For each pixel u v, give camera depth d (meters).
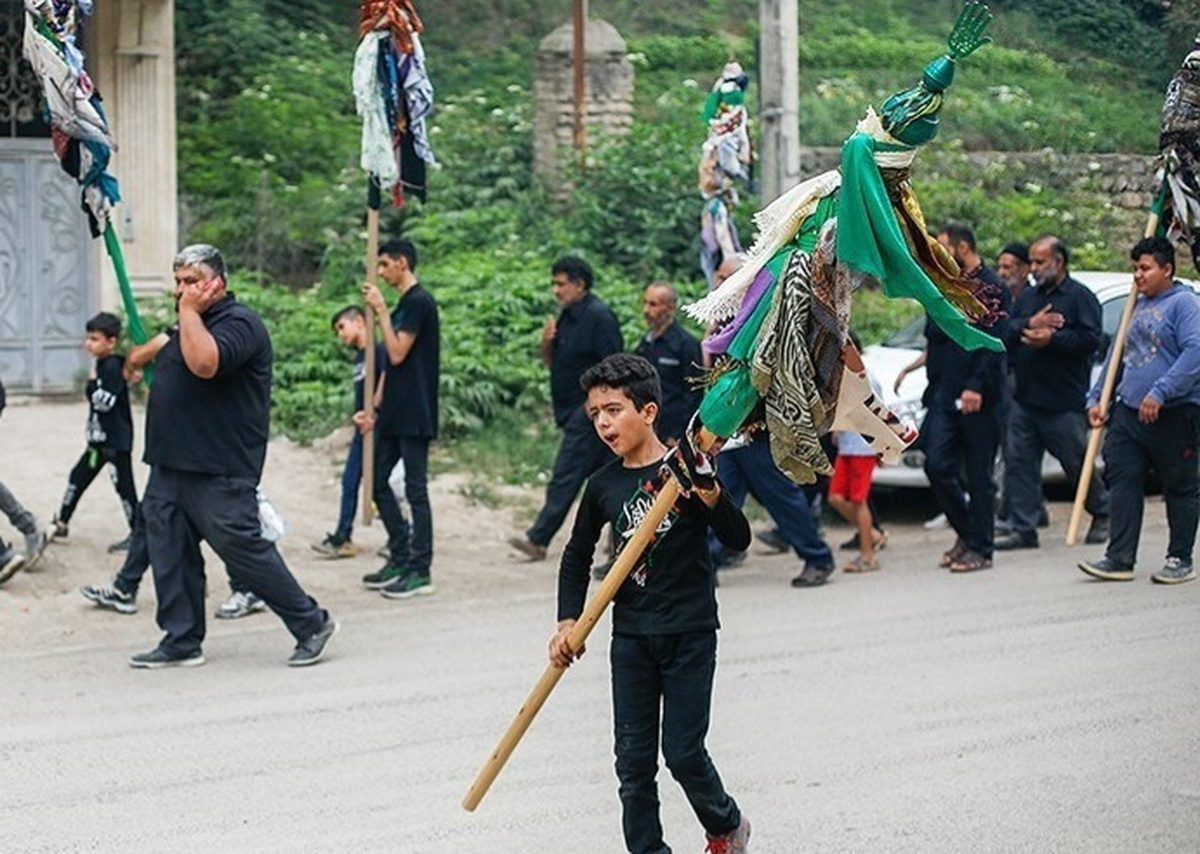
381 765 8.28
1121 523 12.19
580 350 12.87
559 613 6.48
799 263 5.73
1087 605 11.52
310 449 16.16
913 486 14.68
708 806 6.34
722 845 6.45
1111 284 15.58
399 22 12.48
